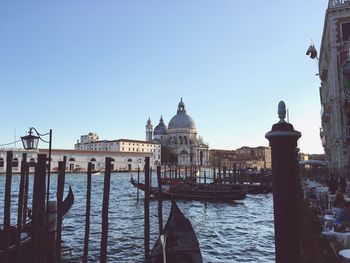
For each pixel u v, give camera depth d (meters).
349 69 27.22
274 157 2.85
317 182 34.06
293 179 2.80
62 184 12.82
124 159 128.25
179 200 36.66
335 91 30.58
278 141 2.83
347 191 19.80
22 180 12.62
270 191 45.66
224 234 19.78
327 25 32.72
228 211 29.98
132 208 32.00
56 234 12.53
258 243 17.34
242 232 20.36
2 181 77.62
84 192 49.88
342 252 6.79
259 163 159.38
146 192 13.93
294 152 2.84
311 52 36.78
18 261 10.89
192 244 11.91
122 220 24.75
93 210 30.06
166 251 11.05
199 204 34.38
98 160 121.38
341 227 9.45
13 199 37.59
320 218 12.49
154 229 21.20
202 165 160.75
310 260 6.58
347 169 29.47
